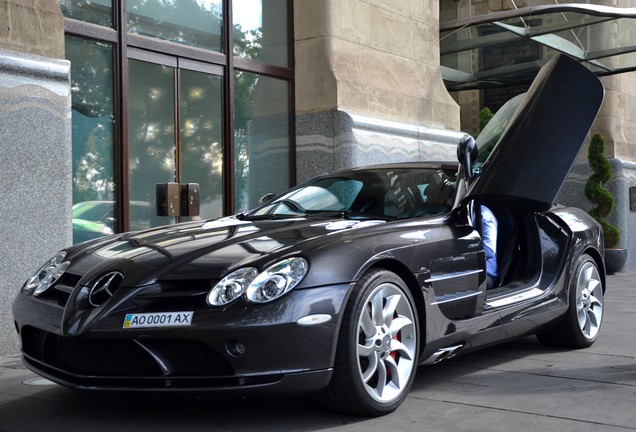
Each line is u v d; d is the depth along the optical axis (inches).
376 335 132.0
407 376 138.0
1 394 153.1
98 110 260.5
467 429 123.7
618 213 519.5
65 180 214.4
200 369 122.1
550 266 192.2
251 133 319.3
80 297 130.0
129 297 124.7
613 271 495.2
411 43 371.6
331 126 324.8
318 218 160.6
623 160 529.7
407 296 139.4
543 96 168.2
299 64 334.6
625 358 186.2
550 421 128.2
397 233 143.1
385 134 342.0
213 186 302.5
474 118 580.4
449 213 160.4
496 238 191.5
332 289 124.9
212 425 127.5
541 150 168.2
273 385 119.7
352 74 335.6
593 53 416.8
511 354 192.7
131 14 274.4
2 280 198.5
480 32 408.8
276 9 331.9
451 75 443.8
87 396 149.5
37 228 207.0
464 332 153.6
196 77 297.1
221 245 134.8
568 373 168.4
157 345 121.9
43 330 133.3
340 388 126.7
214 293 120.7
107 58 264.4
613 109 531.2
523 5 528.7
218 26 307.7
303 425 126.7
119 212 264.8
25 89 204.7
